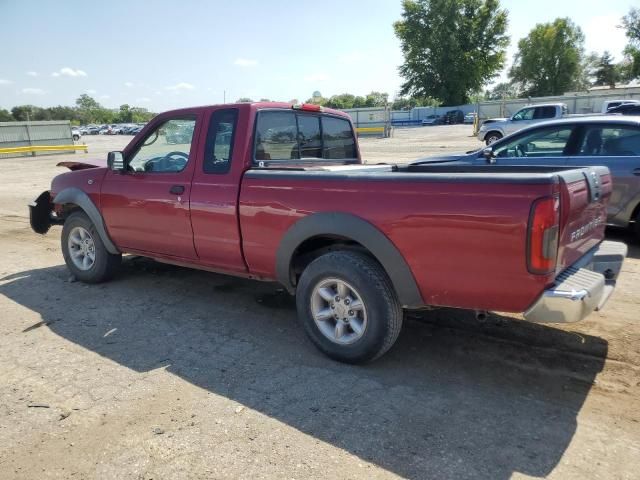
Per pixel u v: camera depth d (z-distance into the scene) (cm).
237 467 259
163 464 262
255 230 399
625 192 662
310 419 300
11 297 524
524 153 736
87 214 537
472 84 6694
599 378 340
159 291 535
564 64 8056
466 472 252
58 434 290
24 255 710
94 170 531
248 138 413
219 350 395
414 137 3366
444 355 380
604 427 288
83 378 353
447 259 309
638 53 6425
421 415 302
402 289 331
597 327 420
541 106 2155
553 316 285
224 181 416
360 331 353
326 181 354
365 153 2131
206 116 436
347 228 343
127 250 518
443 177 305
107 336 424
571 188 298
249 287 544
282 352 390
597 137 681
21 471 260
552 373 349
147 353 392
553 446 272
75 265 562
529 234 278
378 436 282
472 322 438
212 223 426
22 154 3041
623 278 547
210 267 452
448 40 6419
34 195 1358
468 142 2622
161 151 472
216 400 322
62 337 423
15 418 306
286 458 265
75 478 254
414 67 6781
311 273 367
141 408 315
